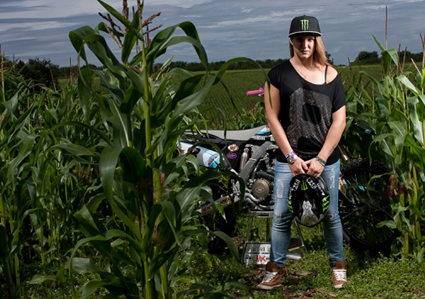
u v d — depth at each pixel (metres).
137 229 2.35
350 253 4.71
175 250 2.46
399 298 3.69
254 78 58.34
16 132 3.57
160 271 2.53
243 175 4.61
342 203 4.78
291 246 4.46
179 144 4.78
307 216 3.73
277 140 3.85
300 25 3.65
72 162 4.38
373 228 4.84
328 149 3.75
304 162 3.78
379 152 4.73
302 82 3.75
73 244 4.86
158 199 2.43
